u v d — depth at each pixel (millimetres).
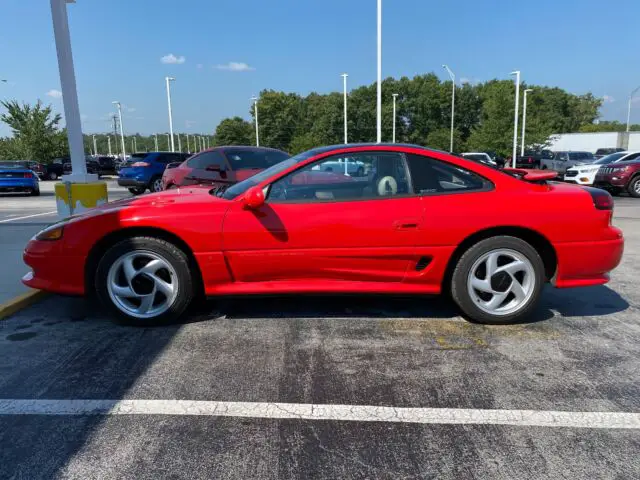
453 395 2863
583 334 3785
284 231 3717
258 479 2150
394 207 3760
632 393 2885
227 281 3838
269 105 84875
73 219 3928
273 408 2723
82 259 3842
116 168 40750
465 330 3865
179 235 3721
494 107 47406
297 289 3836
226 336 3742
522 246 3791
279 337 3723
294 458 2293
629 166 15695
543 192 3875
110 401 2795
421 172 3861
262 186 3807
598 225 3814
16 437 2453
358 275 3838
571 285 3916
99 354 3422
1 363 3281
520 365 3250
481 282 3850
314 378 3070
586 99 106688
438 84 77750
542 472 2189
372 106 76375
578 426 2549
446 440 2430
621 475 2170
